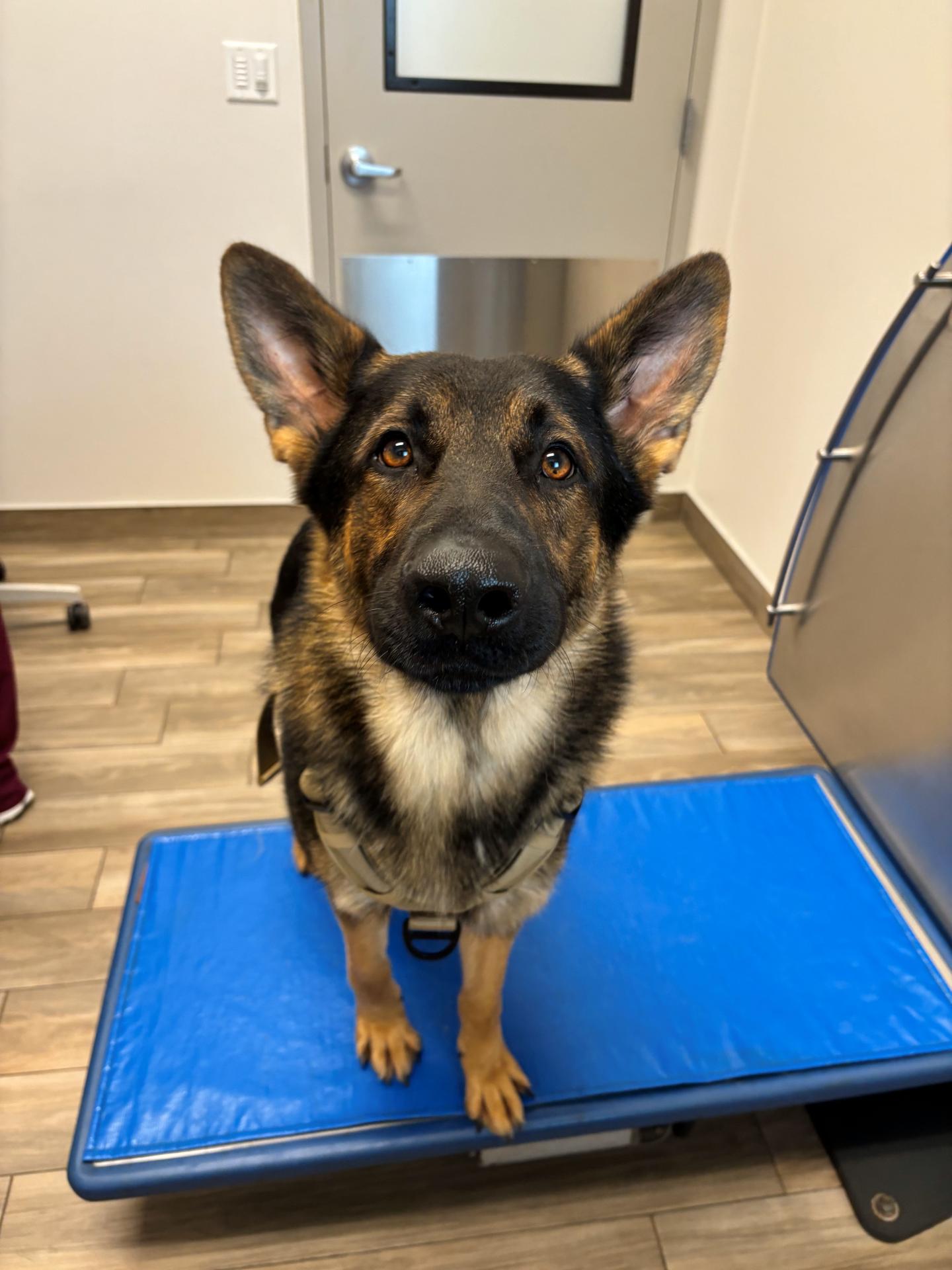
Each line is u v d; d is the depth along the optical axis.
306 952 1.89
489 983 1.49
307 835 1.45
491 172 3.36
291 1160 1.51
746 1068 1.68
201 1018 1.75
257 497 3.95
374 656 1.31
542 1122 1.58
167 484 3.87
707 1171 1.73
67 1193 1.64
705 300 1.38
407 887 1.37
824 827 2.24
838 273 2.85
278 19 3.00
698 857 2.15
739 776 2.39
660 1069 1.68
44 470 3.76
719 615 3.50
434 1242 1.59
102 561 3.73
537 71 3.20
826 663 2.44
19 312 3.42
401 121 3.21
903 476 2.06
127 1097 1.59
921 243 2.43
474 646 1.07
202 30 2.99
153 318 3.50
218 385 3.67
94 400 3.64
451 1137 1.55
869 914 2.02
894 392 2.05
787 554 2.55
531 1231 1.62
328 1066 1.67
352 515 1.33
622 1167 1.73
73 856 2.33
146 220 3.31
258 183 3.29
